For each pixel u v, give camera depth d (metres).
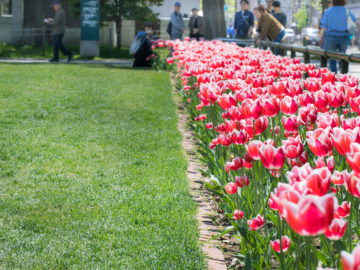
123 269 4.37
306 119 4.62
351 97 5.27
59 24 26.84
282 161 3.24
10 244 4.81
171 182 6.79
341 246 3.15
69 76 18.94
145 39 24.22
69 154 8.06
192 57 11.21
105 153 8.22
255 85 6.38
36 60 28.95
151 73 21.38
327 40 15.87
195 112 10.23
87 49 31.48
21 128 9.74
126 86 16.67
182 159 7.95
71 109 11.93
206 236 5.19
